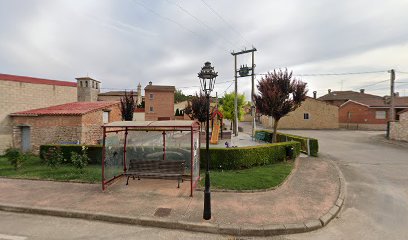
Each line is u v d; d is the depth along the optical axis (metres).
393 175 10.18
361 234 5.34
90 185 8.35
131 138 16.11
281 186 8.24
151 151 11.06
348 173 10.50
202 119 26.81
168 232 5.41
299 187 8.17
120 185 8.38
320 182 8.75
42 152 12.01
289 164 11.67
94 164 11.51
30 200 6.90
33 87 17.20
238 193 7.52
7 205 6.54
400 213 6.44
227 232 5.38
